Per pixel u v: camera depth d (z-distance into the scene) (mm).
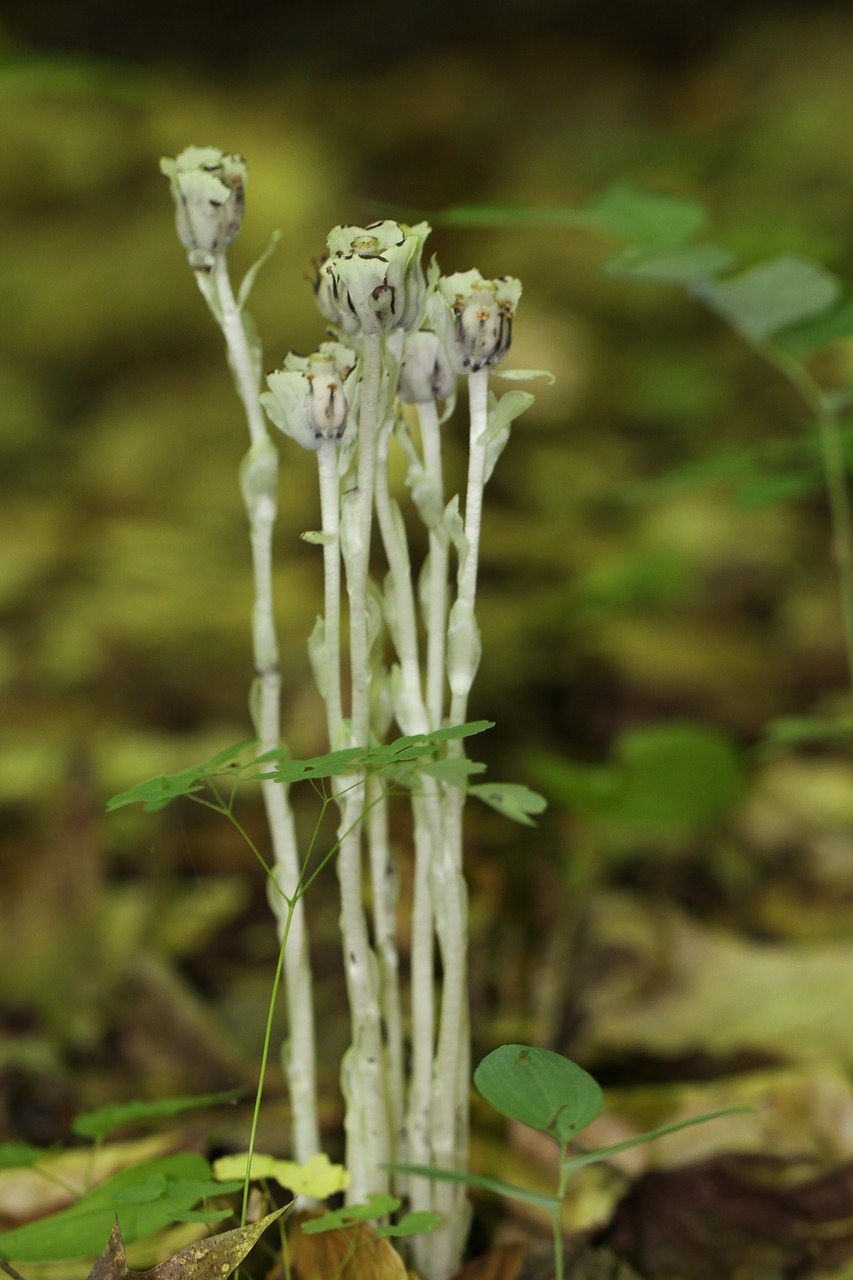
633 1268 899
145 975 1021
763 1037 1002
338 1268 855
